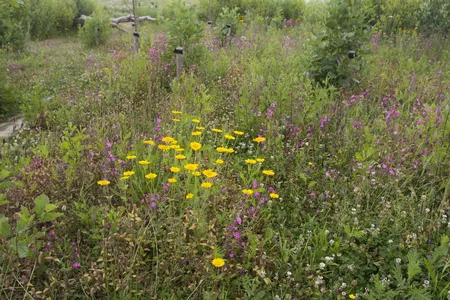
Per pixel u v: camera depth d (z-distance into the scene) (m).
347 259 3.18
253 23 14.99
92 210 3.40
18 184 3.33
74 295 2.83
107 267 2.99
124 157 4.20
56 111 6.42
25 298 2.78
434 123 4.80
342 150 4.71
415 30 13.12
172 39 8.49
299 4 19.47
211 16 19.88
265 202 3.82
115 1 24.61
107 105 6.31
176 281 2.99
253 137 5.37
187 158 3.93
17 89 8.27
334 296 2.91
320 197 3.87
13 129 6.04
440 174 4.30
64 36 18.62
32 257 2.92
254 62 7.87
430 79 7.76
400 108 5.72
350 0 7.19
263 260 2.99
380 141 4.77
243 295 2.91
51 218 2.85
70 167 3.85
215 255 2.77
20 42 12.91
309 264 3.20
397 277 2.86
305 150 4.86
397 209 3.66
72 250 3.17
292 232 3.60
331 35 7.25
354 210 3.62
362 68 7.75
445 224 3.56
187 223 3.18
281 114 5.54
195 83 6.88
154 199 3.37
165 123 5.21
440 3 12.90
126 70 7.82
